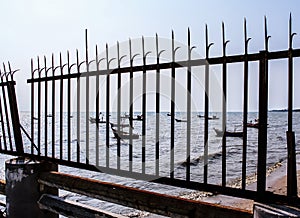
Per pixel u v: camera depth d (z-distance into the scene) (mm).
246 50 2367
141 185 15492
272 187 12789
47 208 3213
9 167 3361
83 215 2838
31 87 4016
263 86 2256
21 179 3324
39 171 3361
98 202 13422
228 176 17922
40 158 3904
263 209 1856
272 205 1933
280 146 35188
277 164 21234
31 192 3330
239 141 38156
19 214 3320
